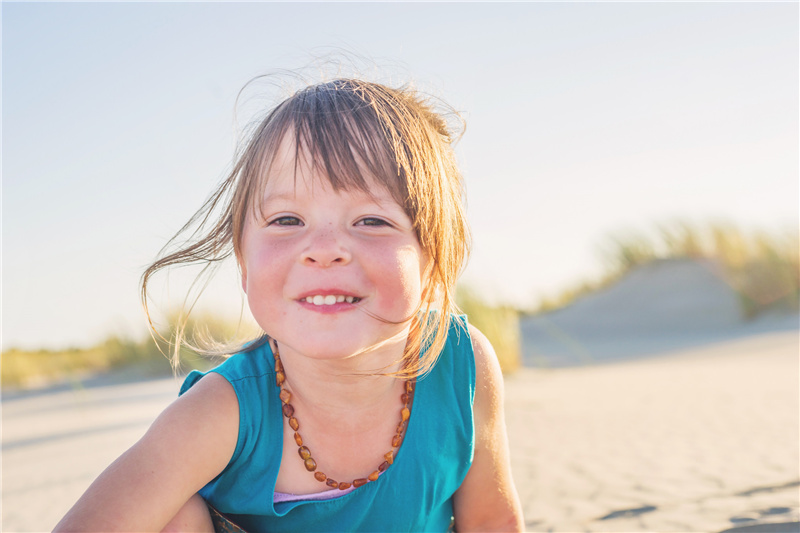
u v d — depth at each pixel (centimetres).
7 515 264
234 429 124
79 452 395
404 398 131
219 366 132
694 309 1230
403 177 116
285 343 111
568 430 352
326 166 112
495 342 642
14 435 514
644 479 250
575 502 228
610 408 412
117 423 503
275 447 126
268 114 126
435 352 129
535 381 583
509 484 150
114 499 112
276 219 114
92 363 1204
